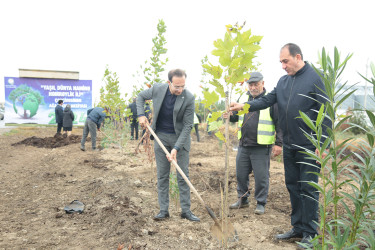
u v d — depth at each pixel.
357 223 2.14
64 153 9.42
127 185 5.28
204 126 13.45
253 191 5.28
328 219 3.82
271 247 3.13
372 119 2.00
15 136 15.63
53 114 21.70
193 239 3.23
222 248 3.05
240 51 2.69
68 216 4.03
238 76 2.72
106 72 10.64
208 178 5.88
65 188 5.49
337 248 2.06
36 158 8.80
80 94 21.77
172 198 4.55
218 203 4.58
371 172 2.08
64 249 3.06
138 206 4.20
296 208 3.28
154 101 3.75
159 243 3.09
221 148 10.70
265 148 4.14
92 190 5.20
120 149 9.93
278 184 5.57
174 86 3.52
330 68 2.18
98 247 3.06
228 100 2.83
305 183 3.07
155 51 6.26
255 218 4.00
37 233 3.47
